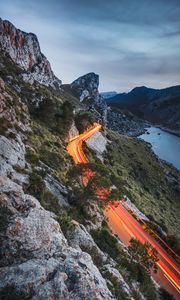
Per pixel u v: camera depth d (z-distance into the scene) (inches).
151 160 6688.0
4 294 504.4
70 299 530.3
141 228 2383.1
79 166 1690.5
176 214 4188.0
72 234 992.2
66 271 594.9
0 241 641.0
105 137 5861.2
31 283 532.4
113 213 2370.8
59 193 1521.9
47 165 2005.4
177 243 2466.8
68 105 4446.4
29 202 844.0
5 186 864.3
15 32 7475.4
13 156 1433.3
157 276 1749.5
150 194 4311.0
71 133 4325.8
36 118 3617.1
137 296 980.6
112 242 1421.0
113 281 855.1
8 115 2190.0
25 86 4623.5
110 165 4281.5
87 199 1589.6
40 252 657.6
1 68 4744.1
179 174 7568.9
